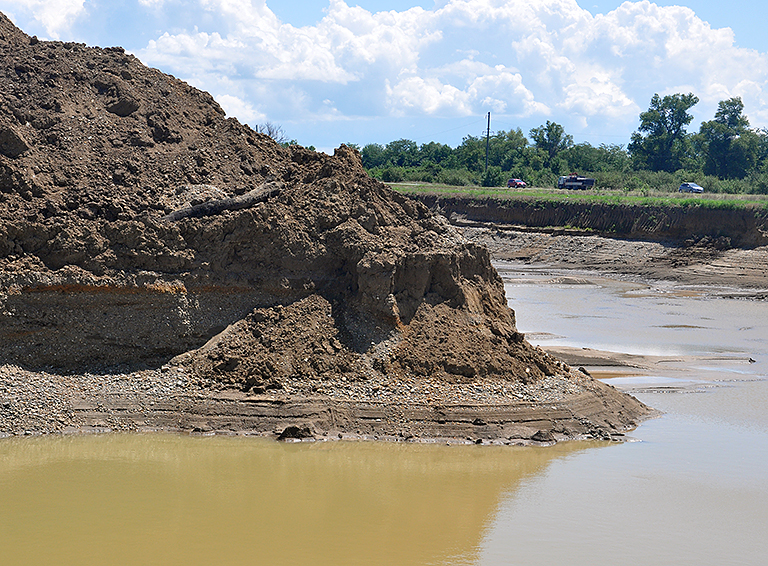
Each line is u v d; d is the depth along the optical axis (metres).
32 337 23.39
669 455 22.64
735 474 21.17
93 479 19.03
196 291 25.28
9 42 29.41
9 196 24.53
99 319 24.09
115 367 23.92
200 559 15.06
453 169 141.88
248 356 24.19
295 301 26.14
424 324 25.86
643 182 121.25
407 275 26.53
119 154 27.38
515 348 26.19
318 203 28.05
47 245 24.11
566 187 114.31
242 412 22.78
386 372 24.39
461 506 18.27
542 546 16.27
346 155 29.86
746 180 124.81
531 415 23.95
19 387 22.42
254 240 26.45
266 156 30.16
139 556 15.09
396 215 28.95
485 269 28.95
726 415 27.33
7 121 25.97
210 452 21.09
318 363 24.19
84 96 28.64
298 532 16.48
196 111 30.56
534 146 170.75
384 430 22.75
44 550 15.23
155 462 20.25
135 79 30.19
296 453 21.27
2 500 17.62
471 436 22.92
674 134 154.88
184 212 25.94
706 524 17.75
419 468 20.66
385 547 15.91
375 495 18.72
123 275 24.41
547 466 21.28
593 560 15.70
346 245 26.94
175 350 24.59
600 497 19.17
